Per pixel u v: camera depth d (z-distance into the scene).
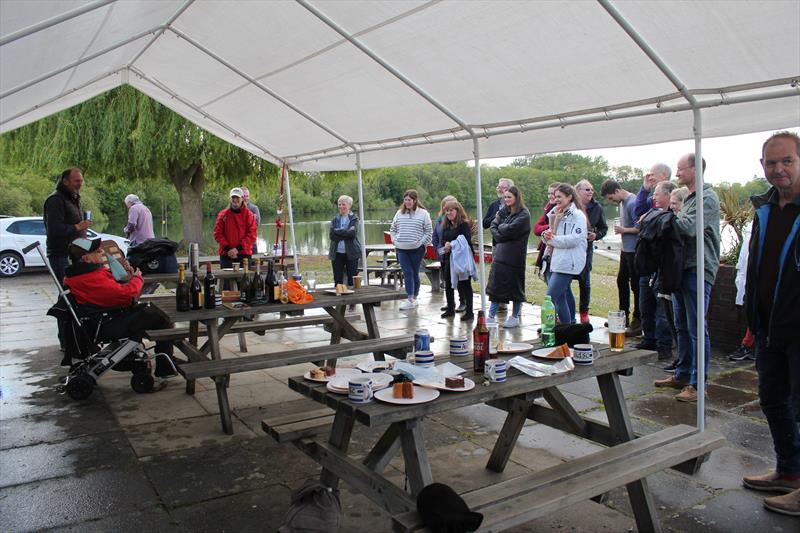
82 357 5.13
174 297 5.84
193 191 18.86
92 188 37.25
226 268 8.32
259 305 4.98
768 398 3.21
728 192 7.16
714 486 3.40
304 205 32.75
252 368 4.20
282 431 2.96
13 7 2.72
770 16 2.93
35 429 4.39
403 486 3.41
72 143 16.30
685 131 4.36
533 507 2.25
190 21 5.07
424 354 2.95
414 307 9.51
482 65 4.36
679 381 5.12
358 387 2.51
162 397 5.16
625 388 5.20
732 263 6.83
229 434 4.28
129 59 6.45
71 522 3.04
